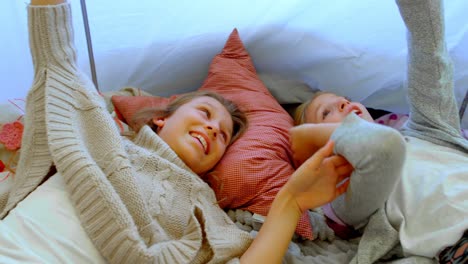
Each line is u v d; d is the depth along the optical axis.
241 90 1.31
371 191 0.81
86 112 0.87
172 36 1.29
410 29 1.04
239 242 0.84
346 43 1.31
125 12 1.19
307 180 0.81
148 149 0.97
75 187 0.75
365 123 0.81
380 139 0.74
